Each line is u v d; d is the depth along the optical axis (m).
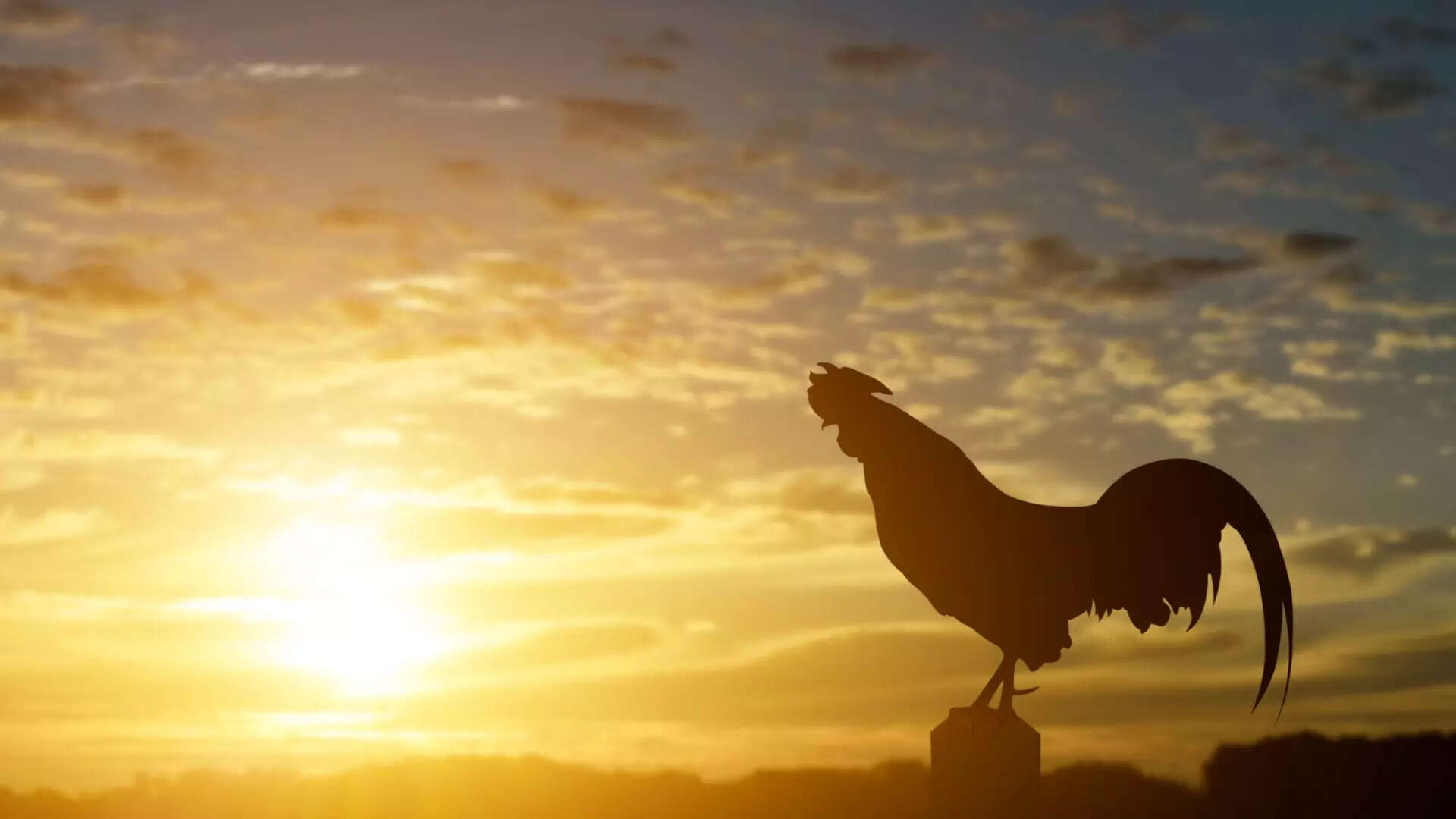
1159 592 9.10
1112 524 9.18
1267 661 9.09
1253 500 9.28
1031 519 8.48
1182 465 9.40
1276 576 9.12
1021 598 8.20
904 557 8.26
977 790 7.19
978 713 7.50
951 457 8.44
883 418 8.44
